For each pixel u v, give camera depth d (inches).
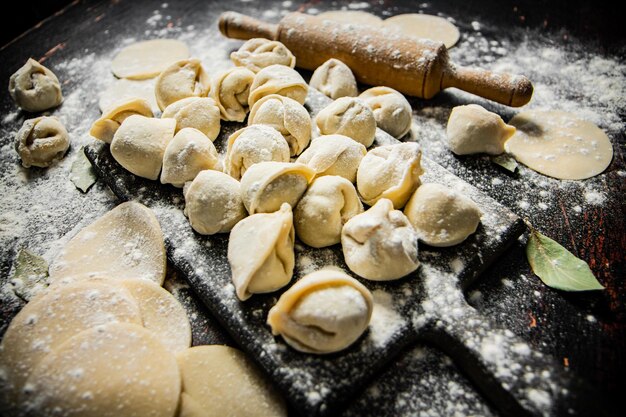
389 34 17.1
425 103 17.5
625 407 11.1
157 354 11.4
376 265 11.8
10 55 20.3
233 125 15.8
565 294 12.8
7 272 14.0
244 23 18.8
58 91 18.1
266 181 12.3
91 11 22.3
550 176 15.1
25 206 15.3
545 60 18.5
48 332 12.0
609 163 15.2
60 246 14.3
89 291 12.5
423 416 10.9
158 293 12.8
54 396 10.7
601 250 13.6
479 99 17.5
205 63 19.5
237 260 12.0
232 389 11.4
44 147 16.0
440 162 15.5
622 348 11.9
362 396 11.2
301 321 10.9
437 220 12.5
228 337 12.5
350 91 16.7
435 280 12.1
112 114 15.0
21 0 22.8
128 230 13.7
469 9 20.7
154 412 10.7
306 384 10.6
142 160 14.1
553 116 16.6
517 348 10.9
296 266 12.6
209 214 12.8
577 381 10.4
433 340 11.6
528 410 10.1
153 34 21.0
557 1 20.4
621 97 17.0
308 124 14.6
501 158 15.4
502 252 13.2
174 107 15.2
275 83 15.1
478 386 11.2
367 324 11.1
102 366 11.1
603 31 19.1
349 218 12.9
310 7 21.8
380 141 15.1
